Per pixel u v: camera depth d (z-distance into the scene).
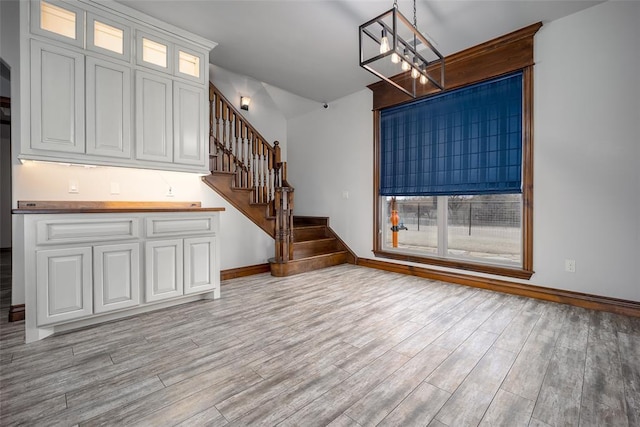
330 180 5.12
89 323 2.34
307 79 4.21
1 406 1.40
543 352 1.92
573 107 2.77
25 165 2.51
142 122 2.77
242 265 4.00
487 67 3.28
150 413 1.36
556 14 2.76
